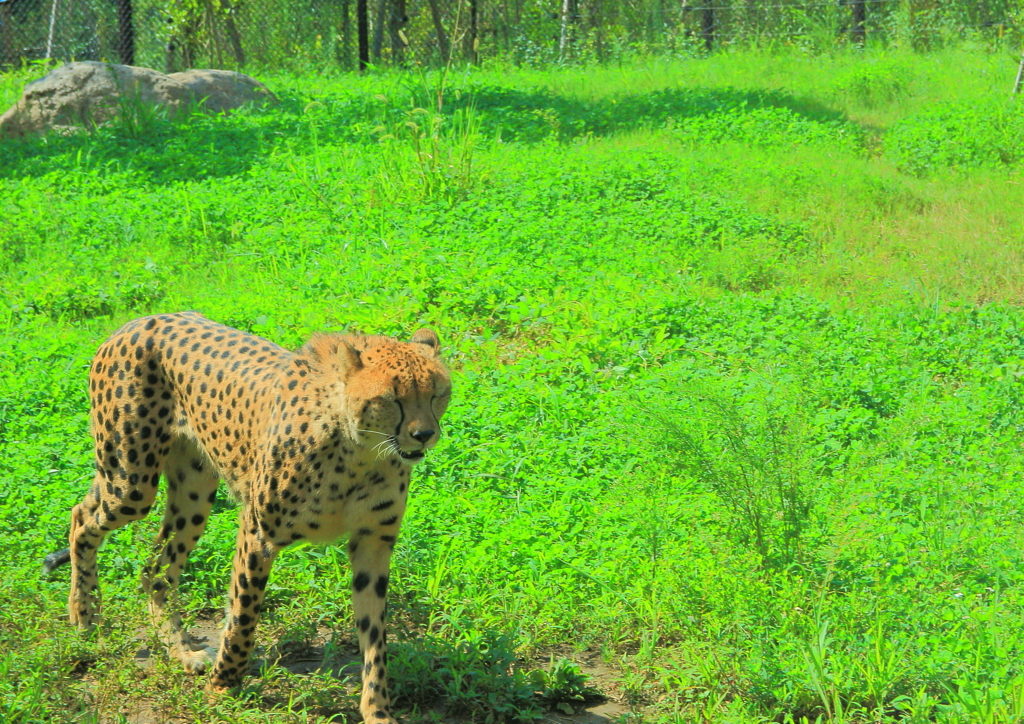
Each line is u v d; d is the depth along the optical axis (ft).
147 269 52.29
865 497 30.09
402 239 54.24
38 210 59.98
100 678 22.74
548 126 82.28
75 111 80.59
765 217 59.88
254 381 22.53
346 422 20.75
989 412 37.47
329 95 95.30
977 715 21.15
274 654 25.20
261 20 129.18
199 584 27.61
